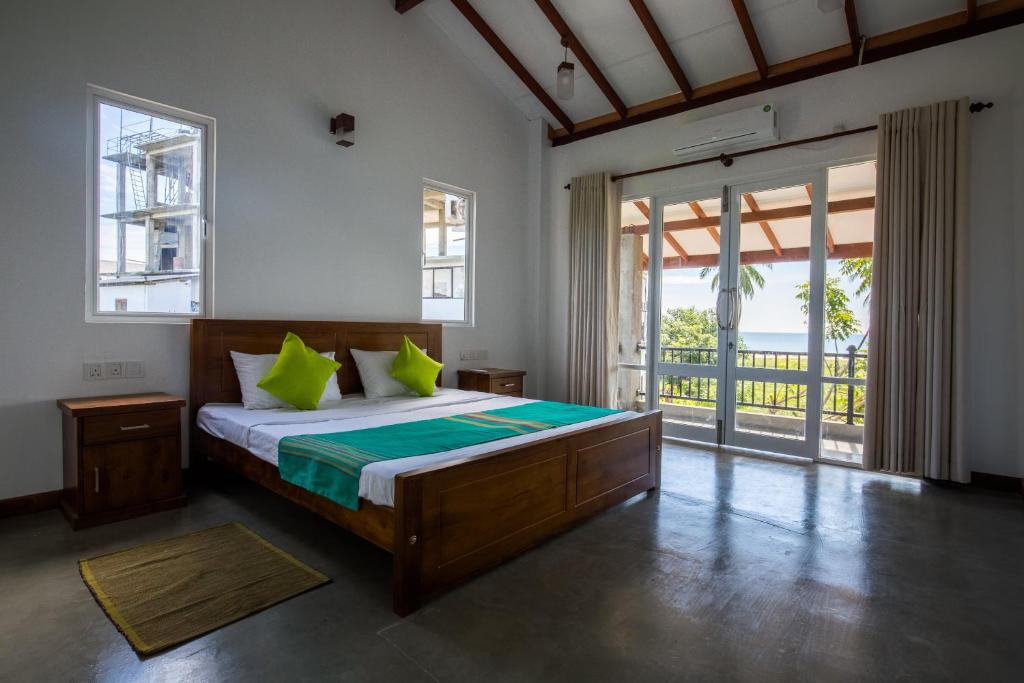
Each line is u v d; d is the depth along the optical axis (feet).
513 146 19.08
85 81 9.93
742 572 7.68
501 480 7.67
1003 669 5.56
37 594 6.73
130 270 10.80
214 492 10.91
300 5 13.07
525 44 16.19
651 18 13.98
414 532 6.44
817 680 5.33
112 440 9.15
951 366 12.00
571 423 10.11
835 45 13.73
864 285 13.75
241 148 12.07
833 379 14.23
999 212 11.82
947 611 6.69
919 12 12.40
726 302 15.92
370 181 14.65
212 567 7.54
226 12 11.77
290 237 12.98
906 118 12.50
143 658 5.48
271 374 11.27
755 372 15.48
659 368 17.51
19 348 9.37
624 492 10.48
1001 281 11.82
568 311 18.88
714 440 16.26
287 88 12.85
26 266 9.41
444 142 16.62
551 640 5.95
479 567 7.35
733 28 14.01
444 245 17.39
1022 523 9.75
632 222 18.11
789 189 14.89
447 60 16.67
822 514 10.15
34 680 5.14
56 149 9.67
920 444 12.32
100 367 10.27
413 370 13.70
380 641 5.88
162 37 10.84
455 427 9.54
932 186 12.16
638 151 17.58
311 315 13.43
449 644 5.84
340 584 7.15
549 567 7.80
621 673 5.39
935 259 12.10
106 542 8.34
